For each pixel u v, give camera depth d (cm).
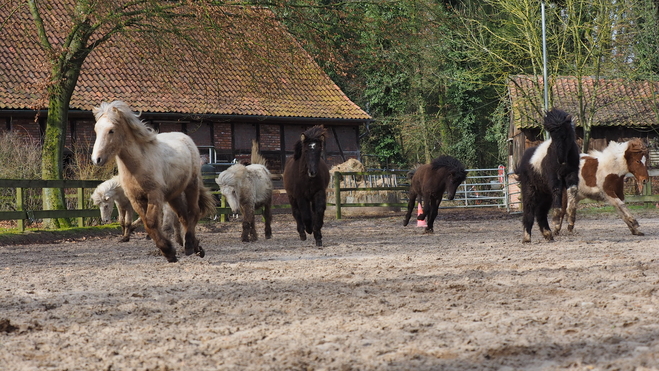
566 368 367
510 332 450
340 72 2080
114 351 433
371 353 410
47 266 979
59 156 1802
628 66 3059
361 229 1802
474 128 4184
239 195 1389
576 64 2866
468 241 1282
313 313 542
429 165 1678
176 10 1898
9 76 2467
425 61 3894
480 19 3359
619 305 525
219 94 2052
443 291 629
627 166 1345
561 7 2938
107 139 887
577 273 716
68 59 1772
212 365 396
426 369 376
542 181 1162
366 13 2153
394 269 816
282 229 1845
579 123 3108
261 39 1906
